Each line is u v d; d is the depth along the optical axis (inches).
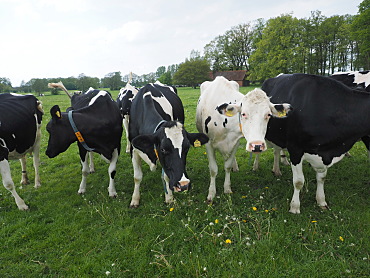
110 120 194.1
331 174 220.1
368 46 1444.4
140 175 182.4
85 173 206.7
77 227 158.7
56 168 274.8
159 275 120.0
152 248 137.1
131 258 131.1
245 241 136.7
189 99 909.2
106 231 154.0
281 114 146.7
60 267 128.3
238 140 176.2
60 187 220.8
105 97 203.8
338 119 149.9
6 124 176.7
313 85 157.5
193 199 189.8
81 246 141.7
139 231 153.2
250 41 2726.4
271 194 190.7
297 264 120.6
